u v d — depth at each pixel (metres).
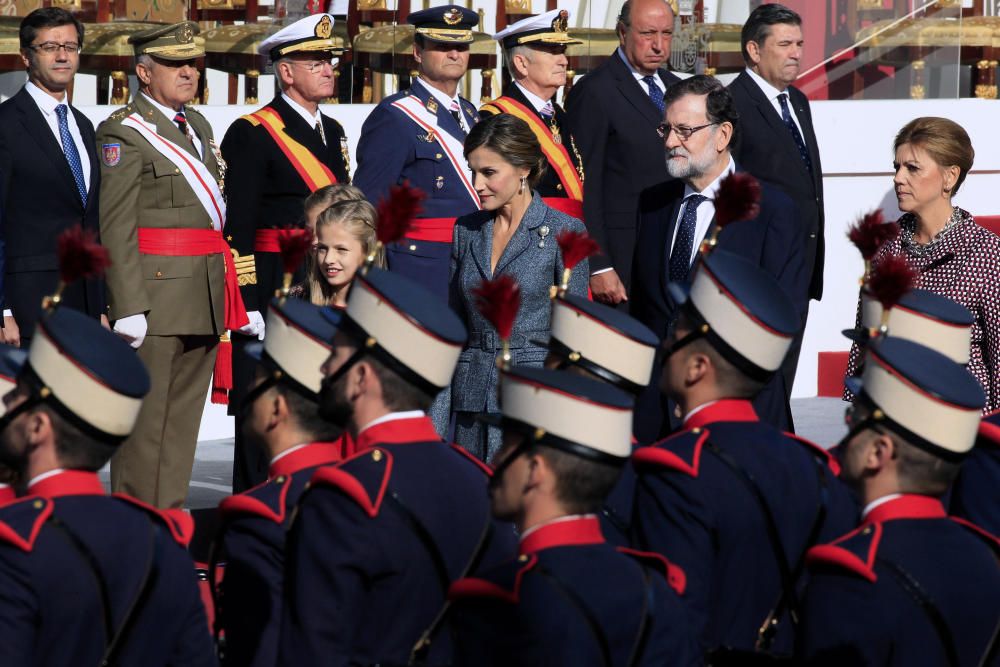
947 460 12.46
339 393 13.06
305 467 14.48
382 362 12.85
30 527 11.70
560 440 11.67
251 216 27.28
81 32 26.62
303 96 28.36
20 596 11.58
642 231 23.52
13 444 12.17
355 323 12.95
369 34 37.69
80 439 12.08
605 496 11.91
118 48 35.34
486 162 21.59
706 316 14.19
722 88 22.80
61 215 25.92
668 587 11.91
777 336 14.11
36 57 26.05
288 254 14.46
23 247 25.64
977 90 44.88
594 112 29.17
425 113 28.41
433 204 28.08
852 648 12.05
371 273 13.03
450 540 12.86
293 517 12.97
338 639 12.52
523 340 21.55
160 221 26.91
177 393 27.75
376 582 12.64
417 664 12.73
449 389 22.12
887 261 13.04
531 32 29.27
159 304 26.77
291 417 14.43
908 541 12.30
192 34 27.48
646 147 29.11
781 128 30.81
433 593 12.80
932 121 23.30
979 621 12.23
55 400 12.01
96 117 34.66
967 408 12.37
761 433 14.26
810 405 39.84
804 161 31.50
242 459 26.14
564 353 14.22
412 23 28.80
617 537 15.63
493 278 21.64
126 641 12.08
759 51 31.19
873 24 41.53
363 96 39.09
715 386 14.26
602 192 29.14
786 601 14.08
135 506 12.59
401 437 13.00
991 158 42.53
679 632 11.73
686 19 39.78
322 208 22.78
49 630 11.74
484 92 38.56
